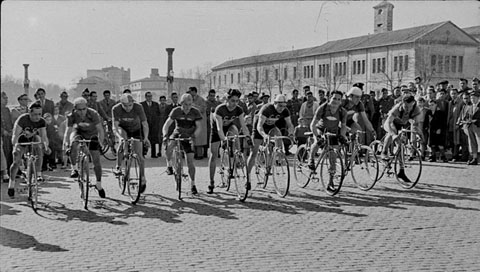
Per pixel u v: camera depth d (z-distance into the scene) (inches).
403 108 398.9
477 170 489.1
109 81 1433.3
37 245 242.5
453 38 999.0
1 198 363.6
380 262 213.6
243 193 346.6
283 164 363.6
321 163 378.3
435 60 1083.3
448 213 308.0
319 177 392.2
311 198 356.8
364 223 283.7
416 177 403.5
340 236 256.5
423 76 1090.1
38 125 343.9
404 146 400.5
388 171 402.0
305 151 401.4
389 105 617.9
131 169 347.3
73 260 218.5
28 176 325.7
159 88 1696.6
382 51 1408.7
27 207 332.5
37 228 276.1
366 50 1482.5
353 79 1542.8
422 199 351.6
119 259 219.9
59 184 424.2
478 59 944.9
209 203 341.4
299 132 530.9
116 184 419.2
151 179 446.3
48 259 220.2
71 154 350.6
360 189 390.9
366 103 611.8
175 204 338.6
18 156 357.7
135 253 228.7
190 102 357.7
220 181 430.0
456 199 351.3
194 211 317.1
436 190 385.4
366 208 323.6
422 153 571.2
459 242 244.5
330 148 371.9
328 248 235.0
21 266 210.5
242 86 1871.3
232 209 323.0
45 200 354.0
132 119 362.6
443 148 559.2
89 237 257.1
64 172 503.5
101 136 358.0
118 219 296.7
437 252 228.1
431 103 561.9
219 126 358.6
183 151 364.8
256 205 334.6
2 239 252.7
